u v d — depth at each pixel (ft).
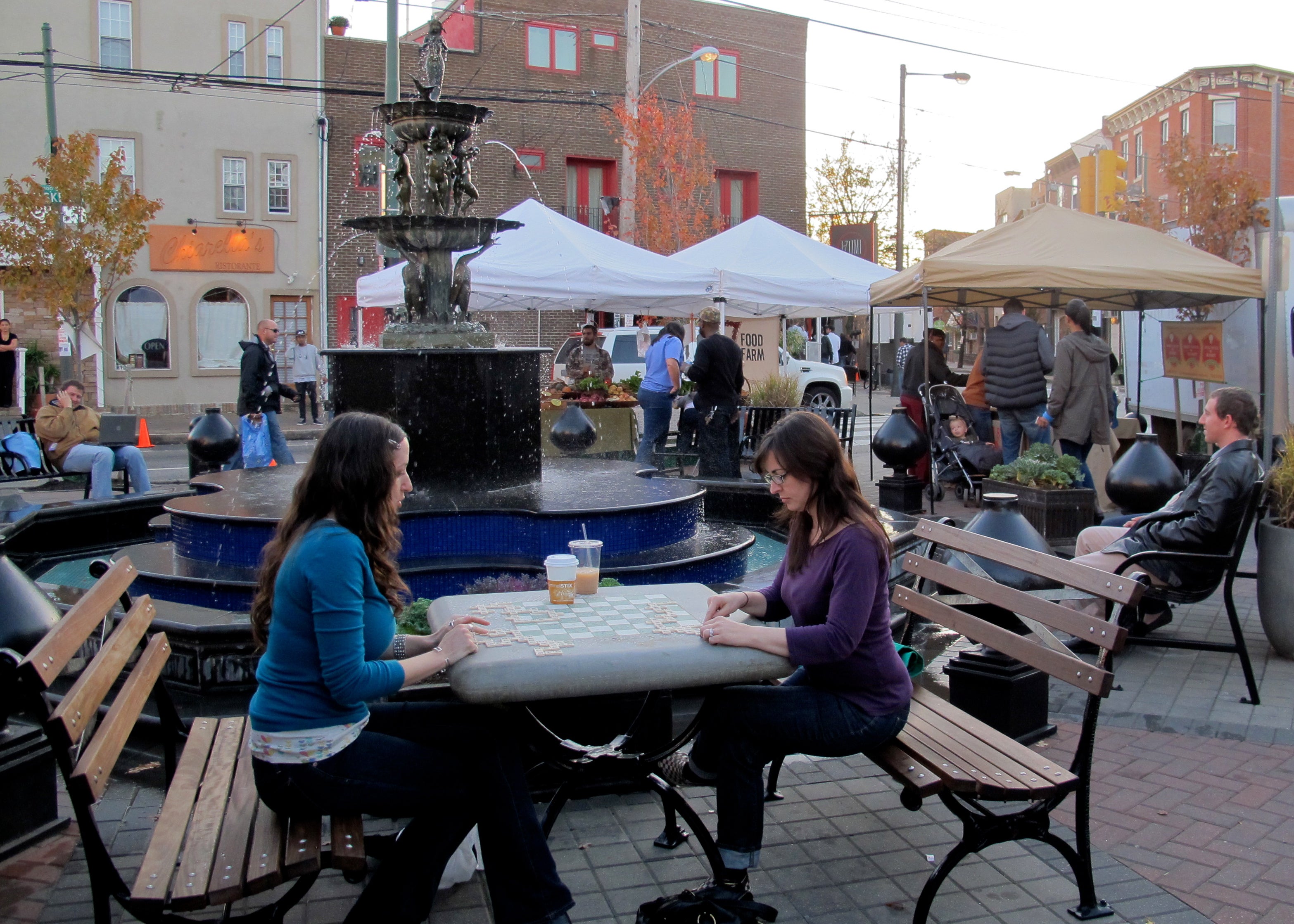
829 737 10.38
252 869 8.38
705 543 20.84
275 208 86.94
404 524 18.49
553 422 44.78
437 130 21.17
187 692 15.48
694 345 64.03
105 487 36.60
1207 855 12.05
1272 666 19.13
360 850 8.74
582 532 18.92
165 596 17.78
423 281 21.54
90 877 8.16
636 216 91.45
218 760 10.66
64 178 68.54
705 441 39.63
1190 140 62.03
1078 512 28.66
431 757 9.54
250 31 84.53
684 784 11.34
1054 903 11.00
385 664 8.96
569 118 98.07
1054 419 33.12
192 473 36.42
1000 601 12.21
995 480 30.45
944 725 11.76
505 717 10.05
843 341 117.60
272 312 87.61
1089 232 33.65
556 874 9.73
